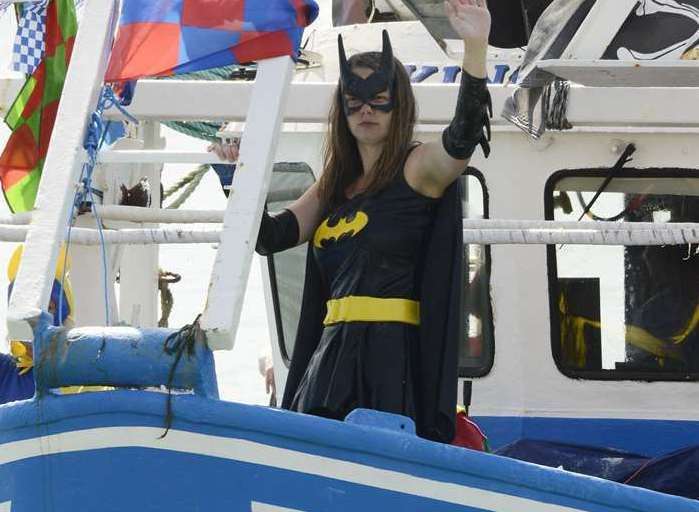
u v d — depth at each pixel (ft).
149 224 73.67
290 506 40.34
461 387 66.08
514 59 68.64
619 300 65.62
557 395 65.57
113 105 48.06
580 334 65.67
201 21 44.75
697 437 65.00
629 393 65.26
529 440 62.44
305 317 47.34
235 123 73.61
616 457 60.39
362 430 40.37
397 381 43.96
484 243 57.26
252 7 44.27
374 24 71.46
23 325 40.93
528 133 62.49
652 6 53.88
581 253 65.82
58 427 40.98
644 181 65.36
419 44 70.23
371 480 40.45
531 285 65.67
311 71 72.28
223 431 40.32
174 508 40.55
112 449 40.65
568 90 59.82
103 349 40.34
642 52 53.98
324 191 47.14
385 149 45.09
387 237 44.62
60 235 42.39
